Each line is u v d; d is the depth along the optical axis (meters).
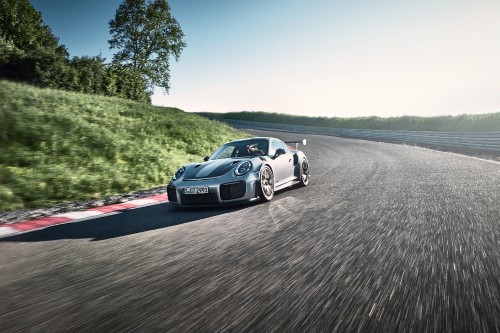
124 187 7.94
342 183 6.57
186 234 3.53
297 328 1.56
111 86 26.95
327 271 2.27
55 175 7.72
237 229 3.61
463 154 12.80
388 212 3.96
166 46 42.41
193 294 2.00
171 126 17.50
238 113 58.69
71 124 12.02
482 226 3.21
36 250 3.21
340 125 41.69
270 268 2.38
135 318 1.73
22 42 40.97
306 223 3.67
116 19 41.53
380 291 1.92
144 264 2.62
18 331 1.66
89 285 2.23
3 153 8.48
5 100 13.20
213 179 4.96
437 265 2.28
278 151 6.17
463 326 1.52
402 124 33.75
